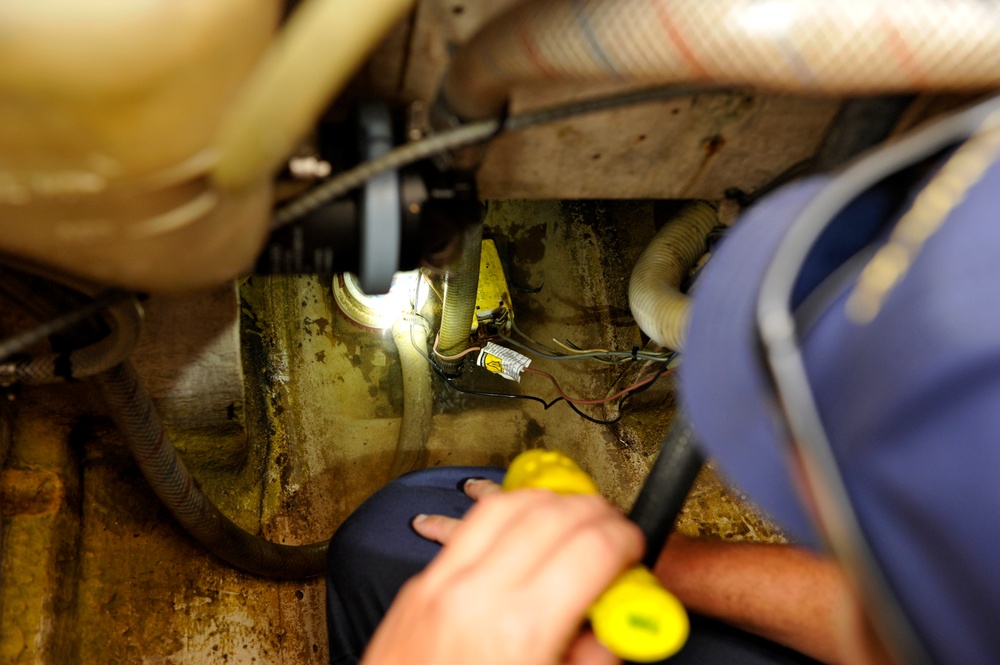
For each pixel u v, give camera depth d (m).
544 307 2.53
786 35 0.56
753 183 1.14
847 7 0.55
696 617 0.85
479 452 2.31
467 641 0.43
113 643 1.45
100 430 1.47
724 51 0.58
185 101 0.46
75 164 0.47
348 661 0.84
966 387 0.31
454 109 0.80
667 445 0.66
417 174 0.83
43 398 1.34
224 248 0.64
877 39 0.56
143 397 1.18
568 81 0.68
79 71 0.41
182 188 0.53
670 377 2.23
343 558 0.89
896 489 0.33
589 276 2.57
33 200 0.51
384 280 0.88
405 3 0.45
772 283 0.37
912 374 0.33
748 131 1.01
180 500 1.38
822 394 0.38
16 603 1.22
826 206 0.38
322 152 0.83
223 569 1.67
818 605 0.80
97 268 0.62
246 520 1.84
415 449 2.19
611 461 2.30
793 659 0.82
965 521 0.31
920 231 0.37
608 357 2.38
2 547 1.24
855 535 0.34
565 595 0.44
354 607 0.86
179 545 1.63
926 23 0.55
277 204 0.78
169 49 0.42
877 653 0.39
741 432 0.41
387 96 0.89
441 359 2.30
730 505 2.04
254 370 2.08
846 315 0.38
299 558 1.73
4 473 1.30
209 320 1.22
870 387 0.35
